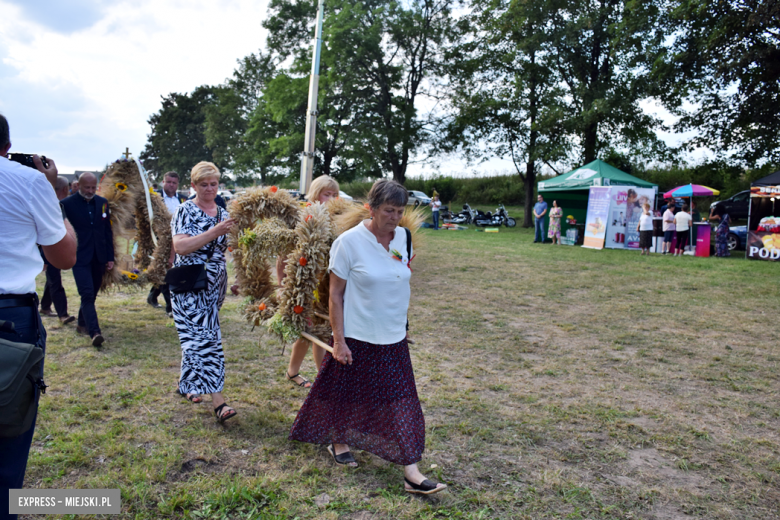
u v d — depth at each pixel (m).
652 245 15.98
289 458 3.02
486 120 25.38
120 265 5.73
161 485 2.69
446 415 3.69
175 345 5.10
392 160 27.88
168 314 6.28
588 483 2.86
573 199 21.88
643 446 3.30
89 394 3.79
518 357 5.04
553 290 8.59
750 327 6.29
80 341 5.10
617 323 6.44
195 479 2.75
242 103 43.03
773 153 21.47
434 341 5.55
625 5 20.12
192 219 3.43
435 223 23.44
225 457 3.01
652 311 7.12
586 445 3.29
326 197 4.12
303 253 3.26
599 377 4.54
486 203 36.97
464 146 26.59
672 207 14.81
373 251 2.74
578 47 22.64
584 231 18.08
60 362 4.47
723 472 3.00
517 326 6.25
